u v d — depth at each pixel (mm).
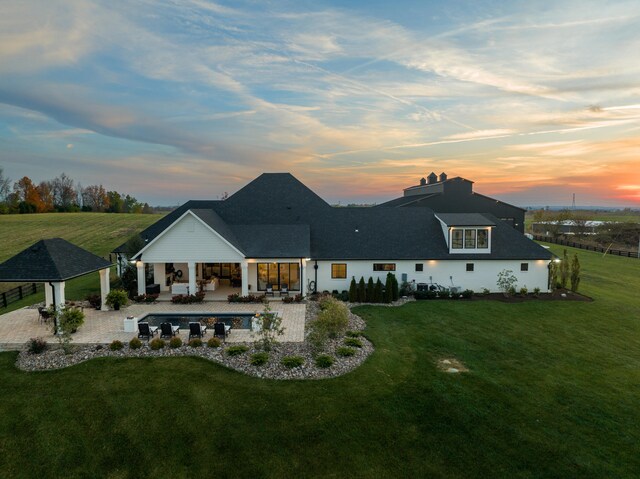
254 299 22062
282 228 26031
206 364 13305
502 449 9023
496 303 22609
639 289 27922
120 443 9117
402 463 8523
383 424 9953
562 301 23141
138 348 14484
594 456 8820
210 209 28203
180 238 22234
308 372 12789
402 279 24891
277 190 30250
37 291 26906
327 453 8828
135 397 11078
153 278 26078
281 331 15820
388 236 26562
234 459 8617
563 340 16516
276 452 8852
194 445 9070
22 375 12477
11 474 8117
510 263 24859
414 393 11578
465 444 9195
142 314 19578
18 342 15383
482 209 40750
